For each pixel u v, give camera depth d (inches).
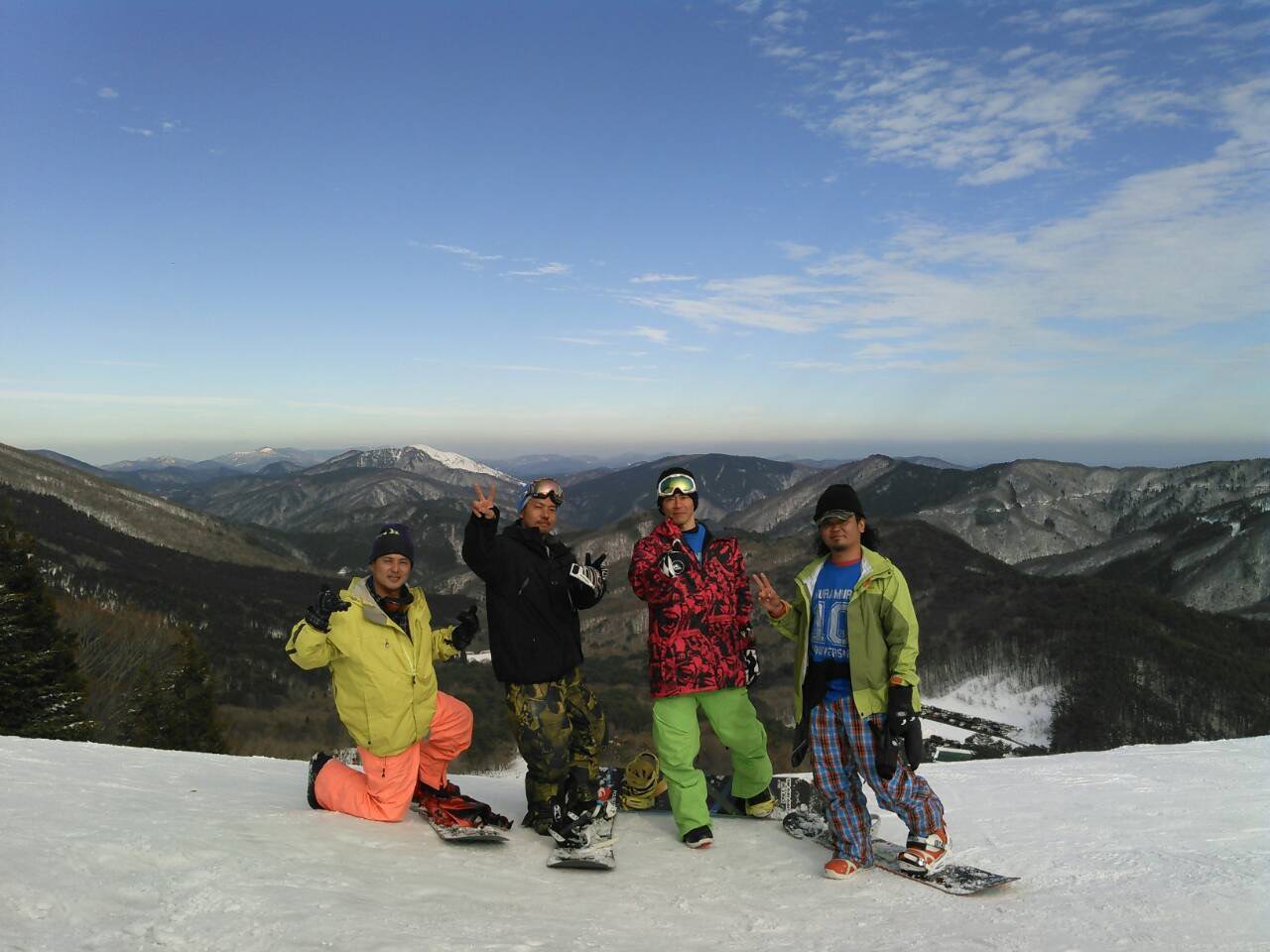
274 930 97.0
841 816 160.4
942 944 115.6
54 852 111.1
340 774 176.6
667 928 124.0
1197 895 132.9
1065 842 174.6
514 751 1379.2
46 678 975.0
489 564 180.9
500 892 135.6
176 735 1268.5
